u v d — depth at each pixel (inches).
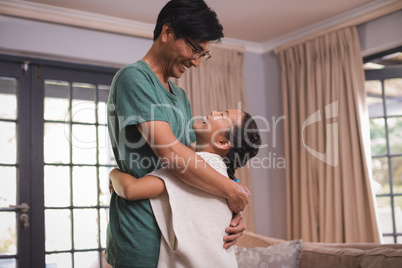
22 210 150.9
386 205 174.6
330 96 172.9
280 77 196.9
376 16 160.7
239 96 191.9
